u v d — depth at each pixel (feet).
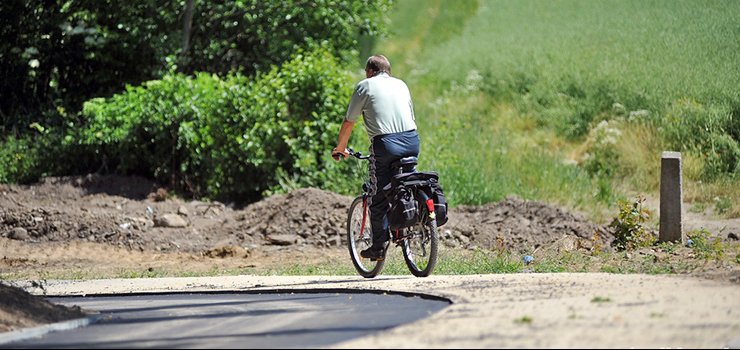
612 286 107.96
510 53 391.24
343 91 257.14
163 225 225.56
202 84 256.73
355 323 95.04
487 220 218.79
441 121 317.42
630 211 190.80
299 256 203.41
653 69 334.03
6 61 285.43
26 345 90.58
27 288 152.15
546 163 291.17
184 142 250.98
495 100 353.92
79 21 280.51
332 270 172.76
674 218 188.03
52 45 285.43
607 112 323.37
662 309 89.56
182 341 89.10
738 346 73.92
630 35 366.84
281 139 251.60
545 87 349.20
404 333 84.53
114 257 208.33
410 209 136.15
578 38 383.45
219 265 194.90
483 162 286.66
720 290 101.65
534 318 88.12
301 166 247.91
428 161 268.21
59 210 224.53
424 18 486.79
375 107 139.74
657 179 279.90
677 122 297.33
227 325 99.91
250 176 251.39
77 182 246.06
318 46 282.56
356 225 152.87
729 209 247.29
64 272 187.62
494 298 103.30
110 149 255.29
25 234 217.56
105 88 289.33
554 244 190.49
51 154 258.16
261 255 206.39
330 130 252.42
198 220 230.68
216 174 250.78
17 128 281.95
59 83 290.56
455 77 385.70
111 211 231.71
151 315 112.57
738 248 176.45
